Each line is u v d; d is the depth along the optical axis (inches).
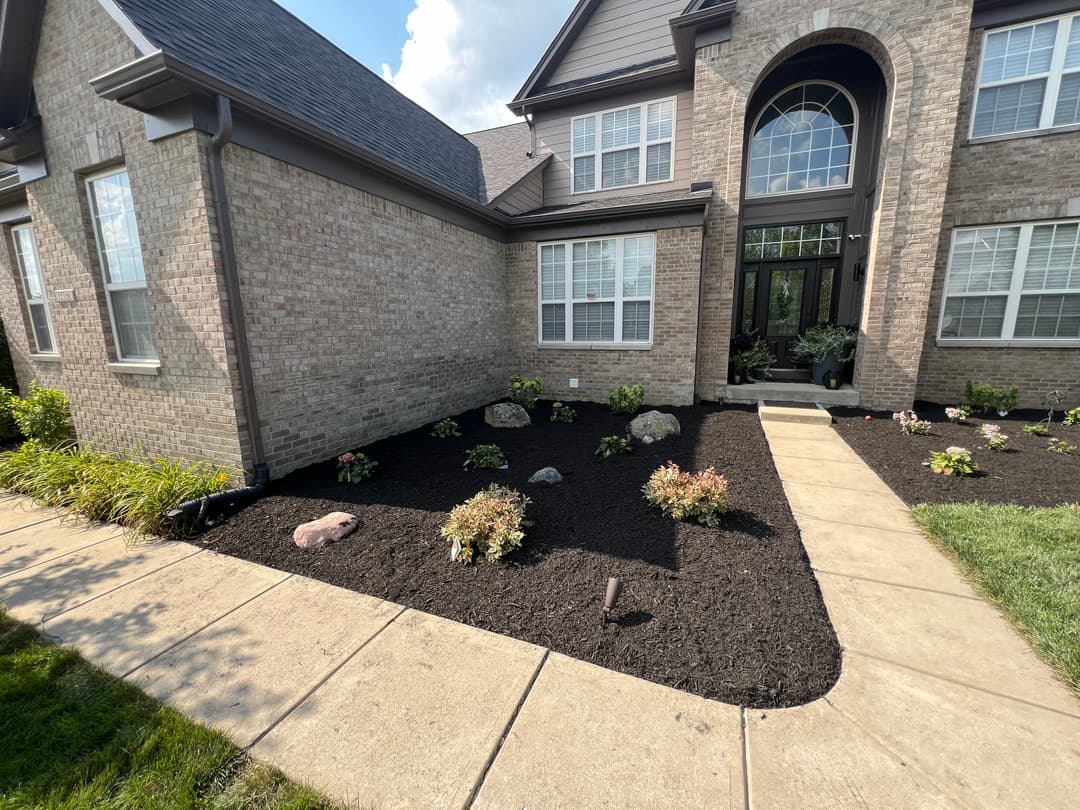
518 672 86.4
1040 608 96.5
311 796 64.0
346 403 217.8
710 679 83.1
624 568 119.2
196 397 175.3
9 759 71.1
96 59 172.4
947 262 296.4
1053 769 65.1
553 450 225.8
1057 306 279.9
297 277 189.2
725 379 327.9
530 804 61.9
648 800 62.0
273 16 259.8
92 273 196.7
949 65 256.1
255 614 105.8
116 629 101.3
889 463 198.8
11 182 232.2
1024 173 273.4
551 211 348.2
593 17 369.7
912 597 106.3
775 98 329.7
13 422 263.1
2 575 123.7
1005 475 180.4
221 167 157.8
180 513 145.7
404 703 79.7
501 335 355.9
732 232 310.8
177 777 67.3
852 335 312.2
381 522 148.7
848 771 65.6
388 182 235.6
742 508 154.6
